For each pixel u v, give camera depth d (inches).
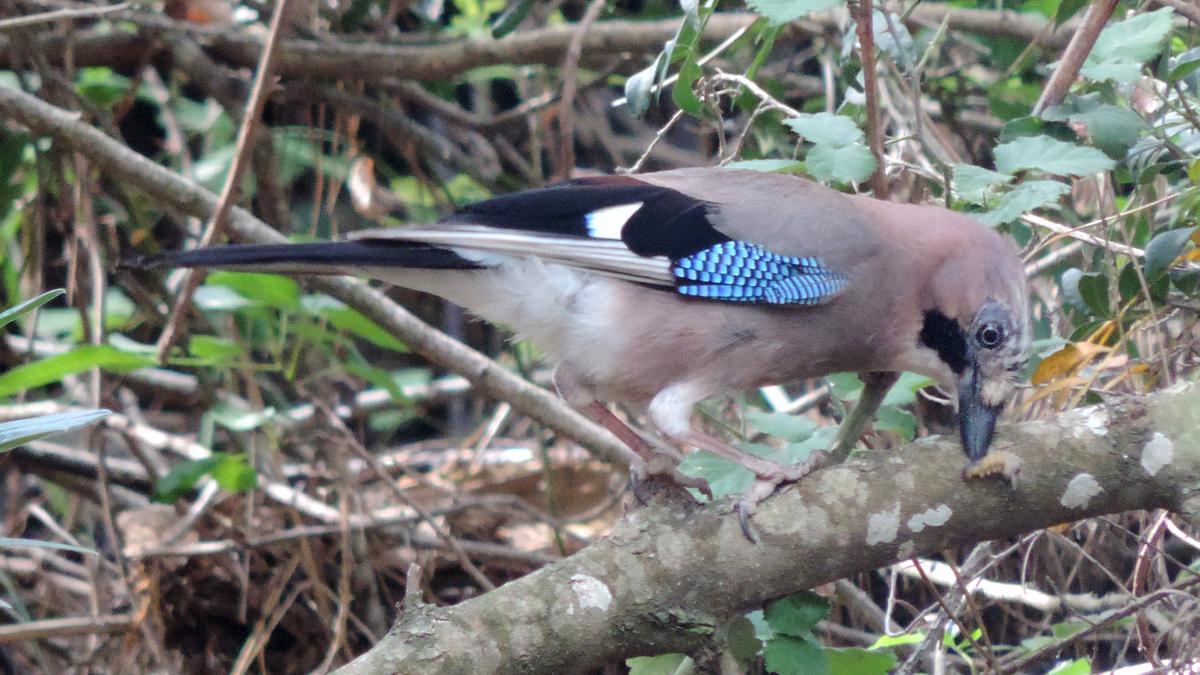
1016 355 275.0
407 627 222.2
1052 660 322.3
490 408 536.7
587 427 390.3
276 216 462.3
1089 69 273.3
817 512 230.2
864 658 254.1
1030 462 227.0
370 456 401.1
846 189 340.5
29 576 431.5
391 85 470.3
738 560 229.8
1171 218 310.8
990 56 420.8
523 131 513.3
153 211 468.4
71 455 429.4
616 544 232.5
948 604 282.0
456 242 280.4
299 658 400.5
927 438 237.9
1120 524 313.7
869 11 248.2
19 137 423.2
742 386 290.2
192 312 435.2
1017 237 345.7
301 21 467.5
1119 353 309.1
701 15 282.2
